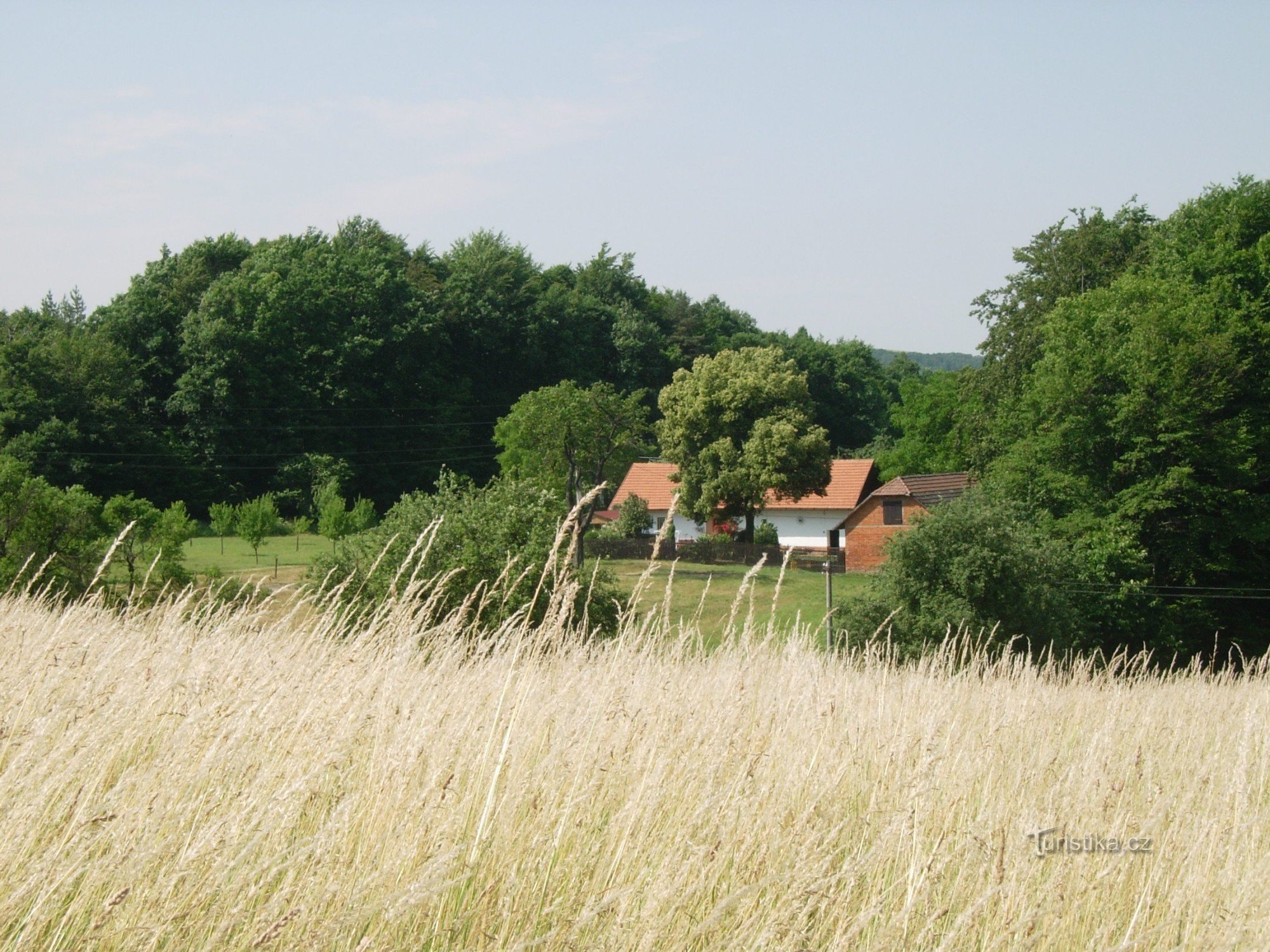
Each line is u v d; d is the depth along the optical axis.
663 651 5.52
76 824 2.82
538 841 3.26
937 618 22.08
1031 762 5.30
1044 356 40.50
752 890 3.12
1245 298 34.09
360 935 2.78
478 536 16.61
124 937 2.58
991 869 3.67
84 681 3.79
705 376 54.84
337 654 4.45
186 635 4.93
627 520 53.81
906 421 67.62
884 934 3.12
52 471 61.09
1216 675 13.09
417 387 78.38
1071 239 43.28
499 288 85.69
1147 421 32.41
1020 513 32.84
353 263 80.31
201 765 3.17
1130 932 3.39
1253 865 4.23
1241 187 36.53
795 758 4.52
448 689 4.39
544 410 48.91
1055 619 23.28
